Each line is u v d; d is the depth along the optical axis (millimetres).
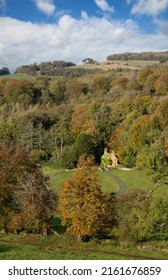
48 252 32156
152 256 33562
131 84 153500
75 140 124750
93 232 39906
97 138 119125
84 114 135625
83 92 174750
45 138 132000
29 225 42656
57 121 143000
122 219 40562
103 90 167625
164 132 89438
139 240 39406
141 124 106125
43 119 141000
